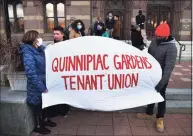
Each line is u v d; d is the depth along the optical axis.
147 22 14.98
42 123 3.93
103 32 9.10
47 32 14.55
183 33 14.29
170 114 4.59
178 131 3.94
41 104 3.69
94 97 3.39
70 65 3.38
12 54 3.93
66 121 4.29
